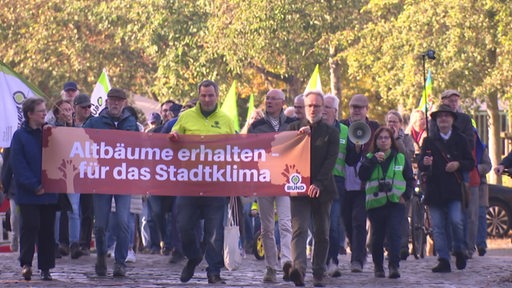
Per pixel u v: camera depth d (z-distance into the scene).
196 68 104.56
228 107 53.91
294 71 107.00
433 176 43.44
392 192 40.16
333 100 40.88
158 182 37.38
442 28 86.75
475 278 41.06
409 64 86.88
